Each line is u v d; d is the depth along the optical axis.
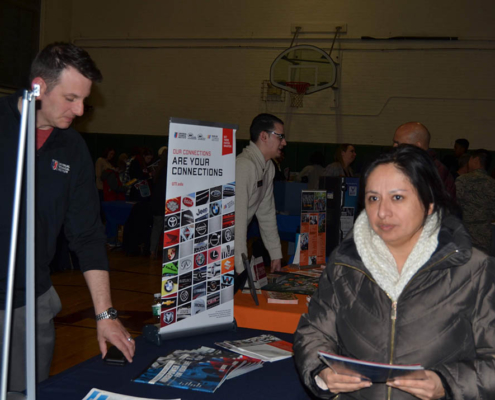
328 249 3.06
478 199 3.90
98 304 1.55
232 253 1.83
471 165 4.07
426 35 9.27
